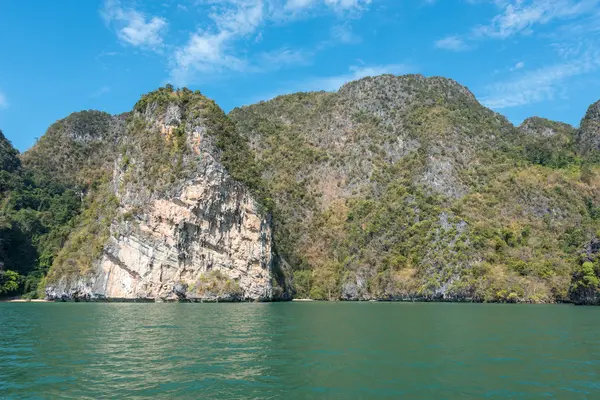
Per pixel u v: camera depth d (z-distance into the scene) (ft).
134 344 98.68
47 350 90.84
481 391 62.28
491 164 500.33
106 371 72.49
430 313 198.80
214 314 184.14
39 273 359.25
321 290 417.69
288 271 393.70
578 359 83.46
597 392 61.77
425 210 424.05
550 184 448.24
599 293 277.23
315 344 100.58
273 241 363.97
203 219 305.32
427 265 367.45
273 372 72.38
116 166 356.18
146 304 266.98
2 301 321.73
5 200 416.46
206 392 61.31
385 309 234.38
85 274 308.40
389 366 77.00
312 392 61.62
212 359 82.17
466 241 364.99
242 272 313.53
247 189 328.70
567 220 408.46
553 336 114.83
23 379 67.41
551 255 354.74
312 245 482.28
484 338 111.14
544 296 311.47
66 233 384.68
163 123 336.49
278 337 111.75
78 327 130.93
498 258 354.74
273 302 322.55
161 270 291.79
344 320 160.86
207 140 321.11
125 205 316.19
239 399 58.23
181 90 358.84
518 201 431.43
